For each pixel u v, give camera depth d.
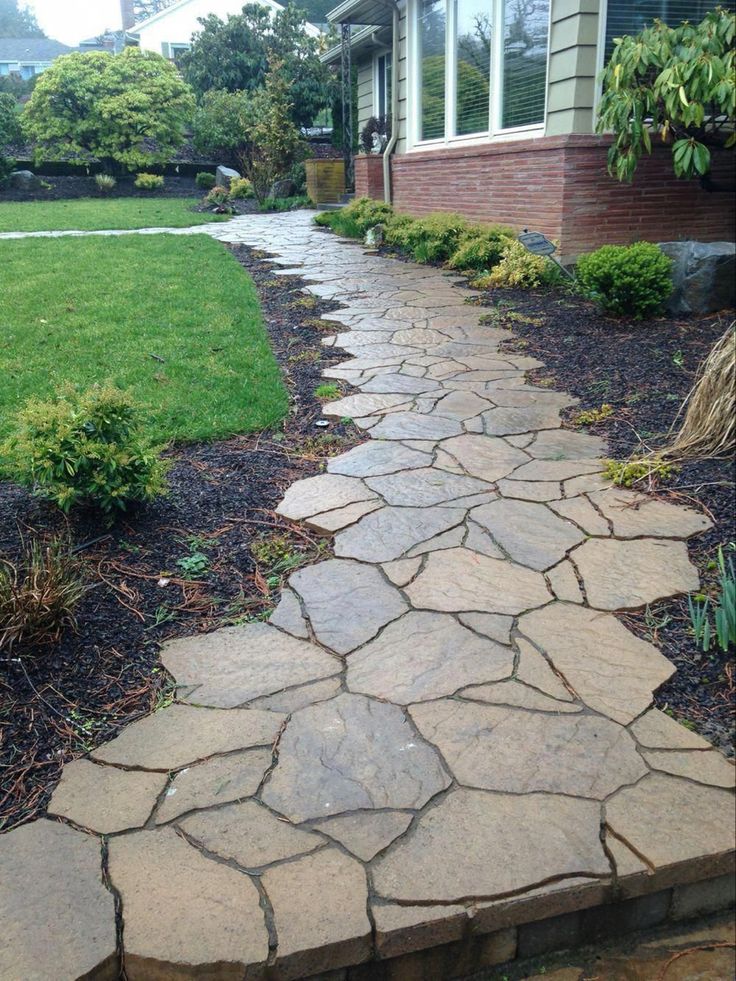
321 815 1.98
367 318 7.03
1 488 3.74
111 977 1.66
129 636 2.71
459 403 4.87
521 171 8.80
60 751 2.23
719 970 1.85
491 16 9.23
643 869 1.84
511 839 1.90
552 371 5.41
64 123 19.20
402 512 3.52
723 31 6.54
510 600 2.86
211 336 6.27
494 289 8.07
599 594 2.88
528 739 2.21
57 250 10.20
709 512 3.42
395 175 12.31
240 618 2.82
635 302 6.38
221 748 2.21
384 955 1.73
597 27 7.69
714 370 3.90
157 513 3.52
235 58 24.06
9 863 1.86
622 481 3.71
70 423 3.20
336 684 2.46
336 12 13.04
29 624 2.60
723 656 2.56
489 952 1.82
